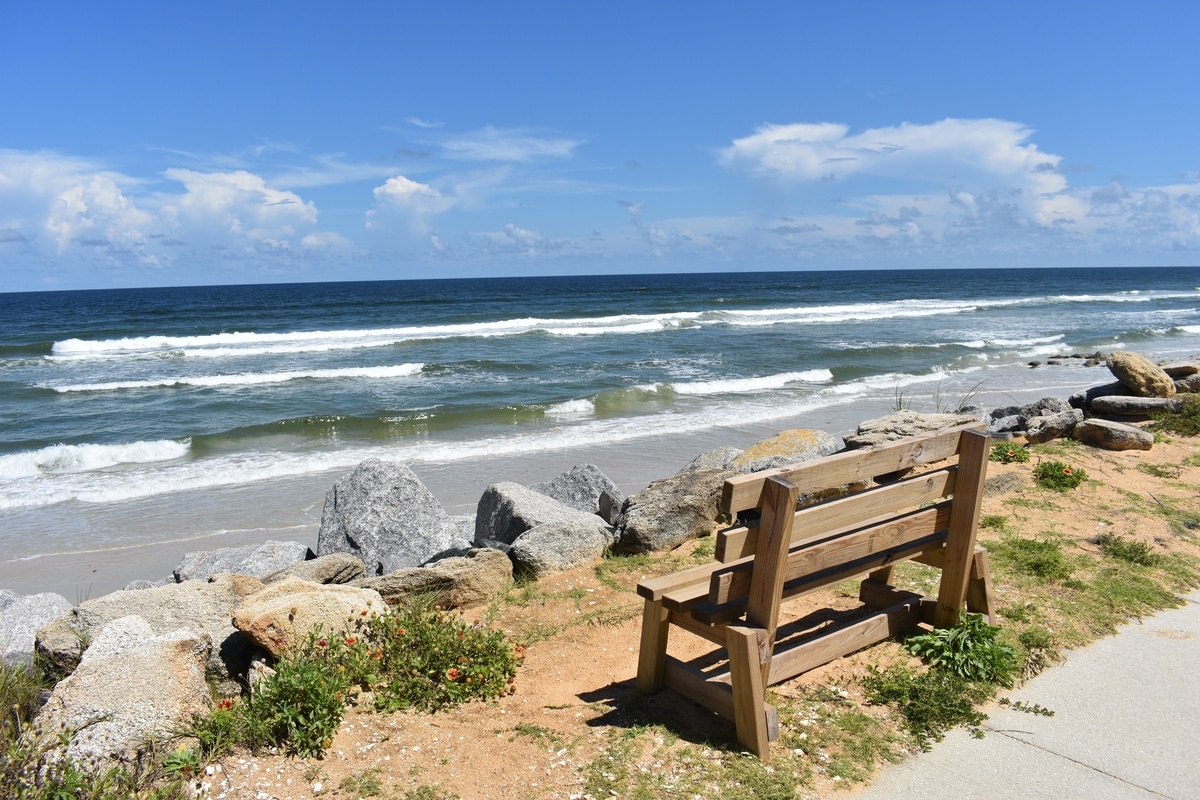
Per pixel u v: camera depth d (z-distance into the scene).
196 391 22.05
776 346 30.36
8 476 13.66
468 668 4.10
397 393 21.20
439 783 3.23
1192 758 3.37
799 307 52.91
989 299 61.62
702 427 16.14
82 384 23.02
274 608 4.18
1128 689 3.91
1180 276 143.12
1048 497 6.77
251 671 4.02
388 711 3.81
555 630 4.86
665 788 3.15
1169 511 6.43
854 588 5.07
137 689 3.48
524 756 3.43
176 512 11.48
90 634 4.48
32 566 9.63
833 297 67.62
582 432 15.96
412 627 4.38
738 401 19.17
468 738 3.60
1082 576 5.18
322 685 3.64
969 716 3.64
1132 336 33.22
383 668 4.18
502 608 5.23
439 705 3.93
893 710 3.72
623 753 3.40
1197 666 4.13
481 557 5.42
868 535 3.82
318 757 3.40
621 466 13.19
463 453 14.35
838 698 3.81
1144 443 8.09
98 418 18.53
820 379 22.38
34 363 28.09
